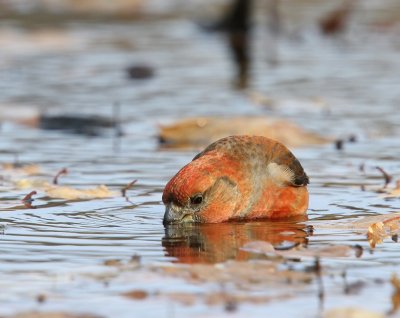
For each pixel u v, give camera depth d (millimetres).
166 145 24125
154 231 15672
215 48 39438
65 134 25484
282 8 47844
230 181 16250
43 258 13961
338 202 17750
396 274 13164
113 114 27531
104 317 11438
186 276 12977
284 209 16641
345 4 47000
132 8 49688
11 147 23688
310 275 13117
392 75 32812
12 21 45406
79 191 18422
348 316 11320
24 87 31734
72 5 50094
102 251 14359
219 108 28188
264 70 34531
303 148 23453
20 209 17203
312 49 38812
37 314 11422
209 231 15688
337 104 28469
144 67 34000
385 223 15836
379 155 22328
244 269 13258
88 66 35312
